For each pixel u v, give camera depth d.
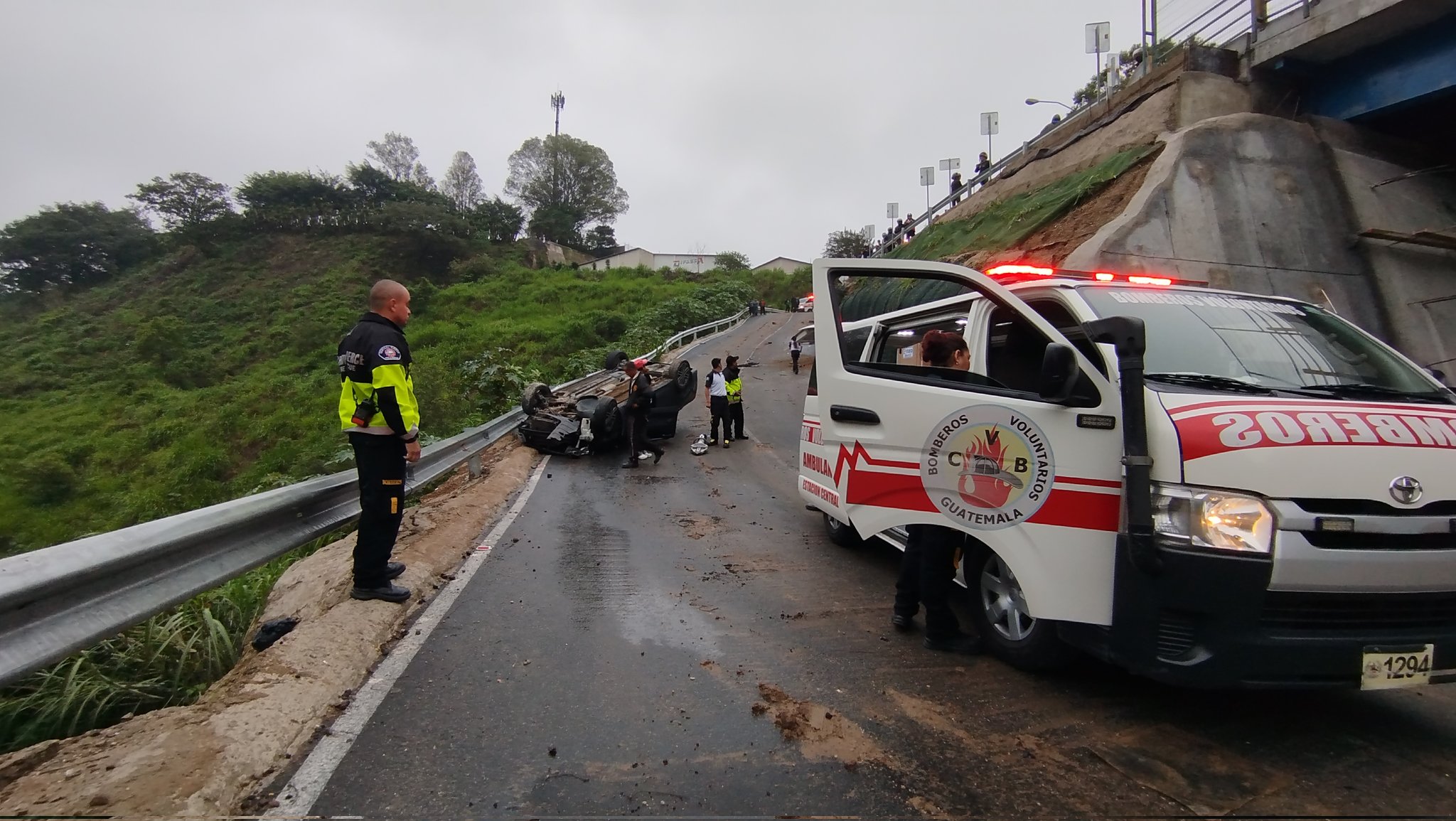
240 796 2.71
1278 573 2.86
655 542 6.84
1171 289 4.36
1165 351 3.70
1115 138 15.08
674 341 34.50
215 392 43.50
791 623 4.68
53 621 2.82
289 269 76.56
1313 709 3.48
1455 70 11.70
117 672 3.74
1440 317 11.73
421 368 19.48
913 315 5.41
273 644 4.04
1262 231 12.21
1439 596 2.97
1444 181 13.31
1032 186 17.81
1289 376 3.64
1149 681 3.78
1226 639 2.93
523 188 107.81
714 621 4.71
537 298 61.91
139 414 40.00
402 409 4.44
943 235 20.59
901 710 3.46
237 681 3.57
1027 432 3.62
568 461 11.95
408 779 2.85
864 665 4.00
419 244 80.38
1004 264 4.81
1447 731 3.29
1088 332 3.30
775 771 2.93
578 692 3.65
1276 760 3.03
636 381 11.38
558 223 100.56
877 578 5.72
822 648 4.27
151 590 3.39
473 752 3.06
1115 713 3.43
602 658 4.10
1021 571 3.60
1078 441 3.42
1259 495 2.91
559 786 2.81
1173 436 3.09
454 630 4.50
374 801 2.70
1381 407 3.29
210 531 3.79
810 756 3.04
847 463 4.67
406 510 7.62
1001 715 3.41
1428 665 2.97
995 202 19.17
